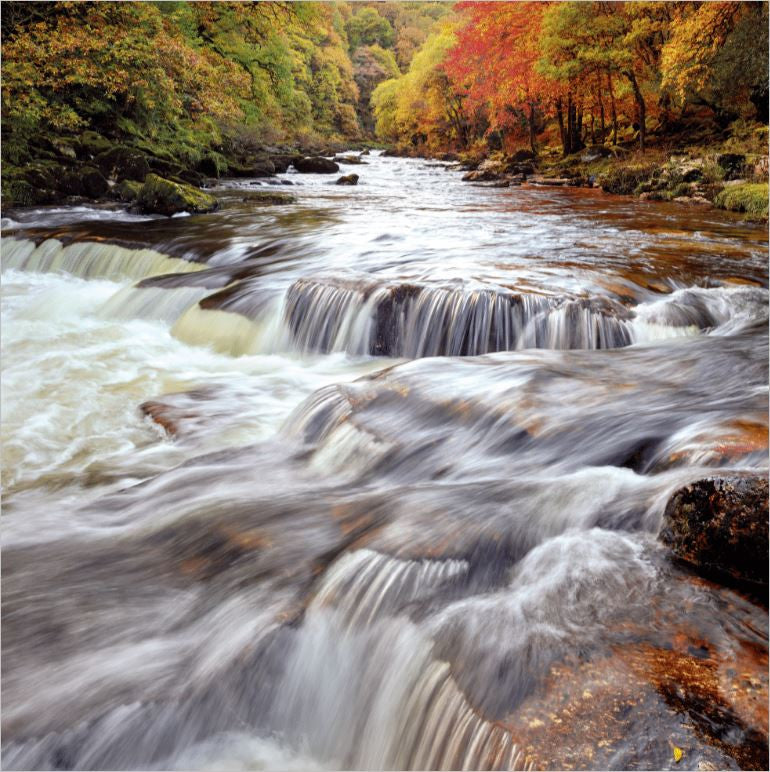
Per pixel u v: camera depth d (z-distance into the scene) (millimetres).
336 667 2557
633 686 2072
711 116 25156
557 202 15734
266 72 25688
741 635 2260
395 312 6324
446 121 49531
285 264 8289
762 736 1885
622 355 5273
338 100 61312
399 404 4387
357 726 2418
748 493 2498
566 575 2643
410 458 3896
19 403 5484
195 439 4859
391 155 50781
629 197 17141
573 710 2023
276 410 5348
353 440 4117
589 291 6547
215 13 23031
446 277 6984
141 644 2758
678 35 18172
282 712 2533
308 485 3877
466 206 14766
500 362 5012
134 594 3045
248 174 22844
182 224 11773
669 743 1882
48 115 15562
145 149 18234
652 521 2867
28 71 15047
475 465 3748
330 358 6461
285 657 2609
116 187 15094
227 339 6855
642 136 23906
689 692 2035
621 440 3654
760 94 20219
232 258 9141
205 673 2586
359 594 2738
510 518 3059
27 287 9367
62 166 15039
